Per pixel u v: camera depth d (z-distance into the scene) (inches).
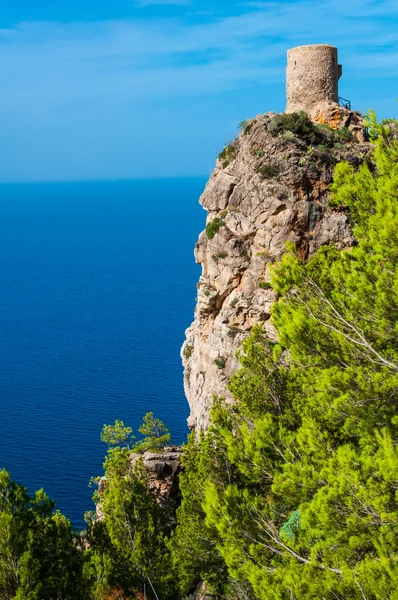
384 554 812.6
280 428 1155.3
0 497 1270.9
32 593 1136.2
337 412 964.6
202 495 1459.2
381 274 971.9
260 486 1455.5
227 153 2053.4
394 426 948.0
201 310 2041.1
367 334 1014.4
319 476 945.5
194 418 2194.9
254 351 1535.4
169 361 6063.0
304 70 2103.8
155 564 1487.5
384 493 831.1
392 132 1139.9
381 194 1027.9
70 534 1338.6
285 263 1095.6
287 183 1888.5
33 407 4904.0
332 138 1990.7
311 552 898.7
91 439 4205.2
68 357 6412.4
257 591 925.2
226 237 1956.2
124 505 1577.3
